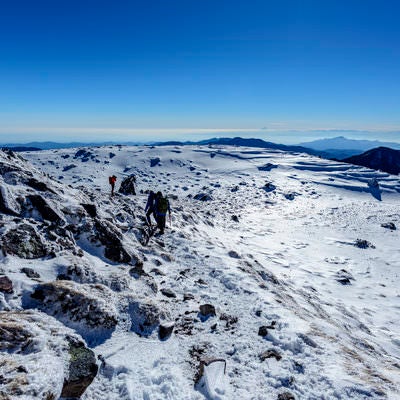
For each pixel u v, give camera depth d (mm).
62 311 5594
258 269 13688
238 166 179125
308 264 25266
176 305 7762
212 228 27062
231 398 4691
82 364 4562
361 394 4750
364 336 12289
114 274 7848
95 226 9828
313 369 5406
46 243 7781
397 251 37406
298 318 7695
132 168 174750
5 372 3777
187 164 185250
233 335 6566
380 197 118438
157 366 5238
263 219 55750
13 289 5766
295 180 141625
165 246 13367
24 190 10016
